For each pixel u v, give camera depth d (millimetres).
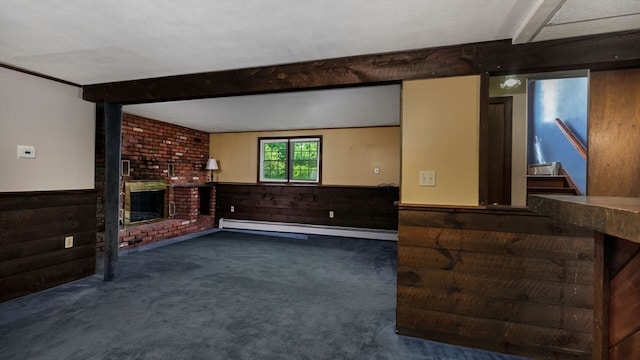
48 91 3072
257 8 1753
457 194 2211
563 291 1999
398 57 2330
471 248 2164
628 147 2023
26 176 2928
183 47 2307
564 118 4832
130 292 3037
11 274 2826
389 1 1668
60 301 2805
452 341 2197
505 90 2969
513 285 2084
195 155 6523
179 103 4188
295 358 1982
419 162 2287
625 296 785
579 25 1825
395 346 2154
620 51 1918
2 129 2754
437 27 1952
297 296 3010
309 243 5484
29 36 2154
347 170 6133
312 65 2539
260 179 6754
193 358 1956
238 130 6637
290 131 6496
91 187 3520
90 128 3475
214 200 6871
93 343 2109
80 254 3410
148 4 1727
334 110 4582
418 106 2291
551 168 4871
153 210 5660
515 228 2080
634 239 593
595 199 898
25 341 2127
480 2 1669
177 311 2623
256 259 4363
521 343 2068
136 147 5102
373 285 3355
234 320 2477
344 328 2385
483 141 2172
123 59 2561
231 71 2777
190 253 4656
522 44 2084
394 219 5820
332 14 1810
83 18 1896
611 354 816
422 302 2258
